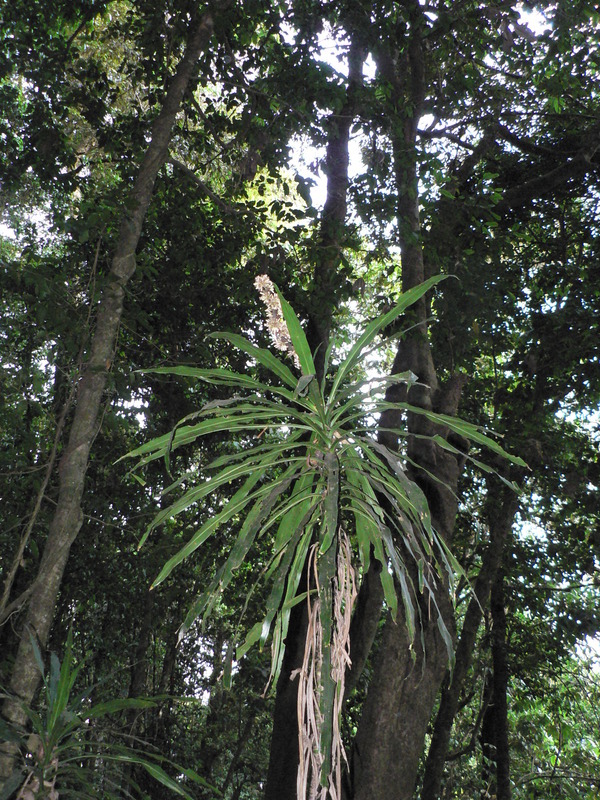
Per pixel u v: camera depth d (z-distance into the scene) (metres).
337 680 1.86
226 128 7.57
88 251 7.40
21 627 3.71
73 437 4.19
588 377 9.90
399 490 2.16
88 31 7.82
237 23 6.95
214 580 1.97
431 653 4.96
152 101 7.40
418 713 4.89
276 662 2.09
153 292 8.20
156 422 8.29
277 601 1.88
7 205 10.76
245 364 8.85
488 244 8.03
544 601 11.06
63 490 4.02
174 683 10.09
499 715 10.31
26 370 5.95
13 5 7.20
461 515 10.86
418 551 2.04
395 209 7.24
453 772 10.47
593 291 10.09
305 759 1.82
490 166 9.90
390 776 4.74
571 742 12.20
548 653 10.96
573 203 10.66
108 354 4.46
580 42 8.12
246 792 11.46
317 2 6.93
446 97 8.22
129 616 8.95
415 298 2.05
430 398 6.13
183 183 7.88
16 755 3.05
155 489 8.85
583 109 9.91
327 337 7.38
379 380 2.04
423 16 7.15
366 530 2.38
